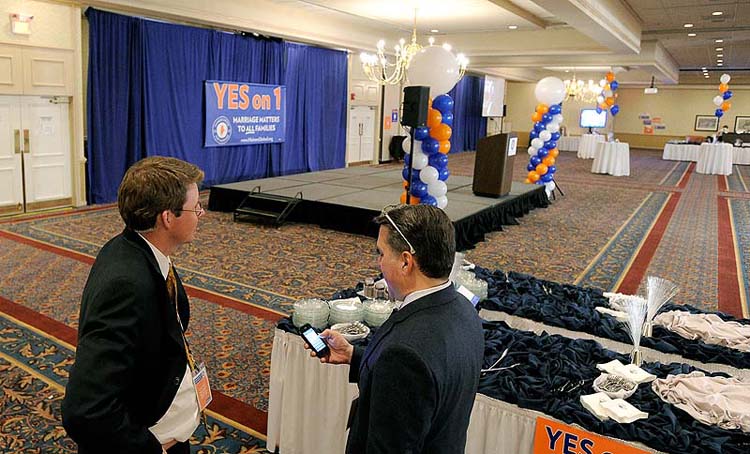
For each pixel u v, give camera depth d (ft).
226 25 31.48
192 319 14.08
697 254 22.54
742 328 9.46
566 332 9.51
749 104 77.10
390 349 4.00
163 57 29.73
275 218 24.36
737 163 62.85
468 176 40.06
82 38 26.21
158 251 4.81
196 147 32.78
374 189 28.66
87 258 18.67
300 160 41.16
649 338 8.98
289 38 36.45
